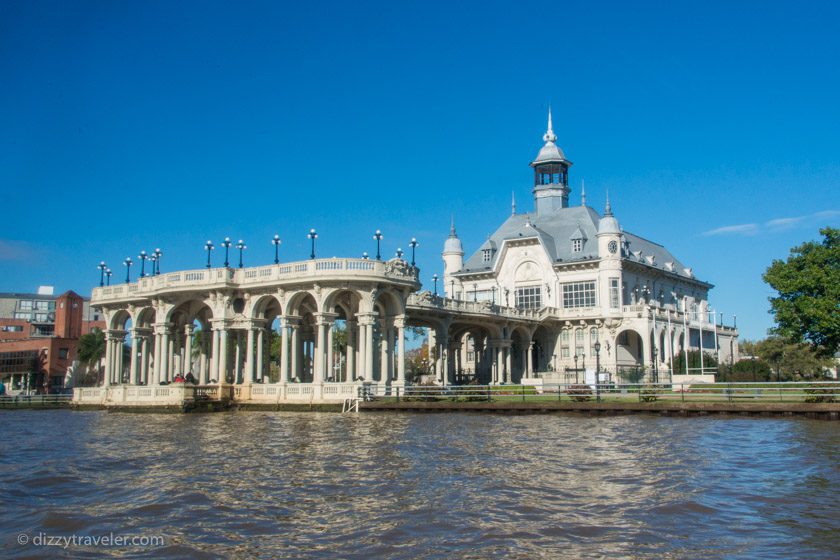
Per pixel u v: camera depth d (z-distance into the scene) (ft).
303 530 57.41
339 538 54.95
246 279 220.02
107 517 62.34
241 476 82.07
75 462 95.50
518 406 181.27
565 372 301.02
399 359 217.77
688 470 83.66
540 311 320.91
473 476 80.28
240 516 62.18
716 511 62.34
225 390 214.07
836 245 219.61
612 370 306.76
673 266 397.80
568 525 57.88
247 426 150.51
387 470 85.30
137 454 103.40
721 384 193.88
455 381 307.58
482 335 333.21
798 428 134.62
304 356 258.78
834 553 49.80
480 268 360.89
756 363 292.61
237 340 227.81
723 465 87.40
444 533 55.93
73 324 434.30
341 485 75.61
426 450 103.71
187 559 50.52
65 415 211.20
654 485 74.18
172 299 232.94
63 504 67.82
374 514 62.28
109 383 263.49
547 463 89.81
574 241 342.44
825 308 210.38
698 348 370.94
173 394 206.69
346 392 197.47
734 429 133.80
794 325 220.43
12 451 109.40
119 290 256.52
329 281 206.08
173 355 271.08
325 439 120.37
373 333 209.36
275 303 236.02
